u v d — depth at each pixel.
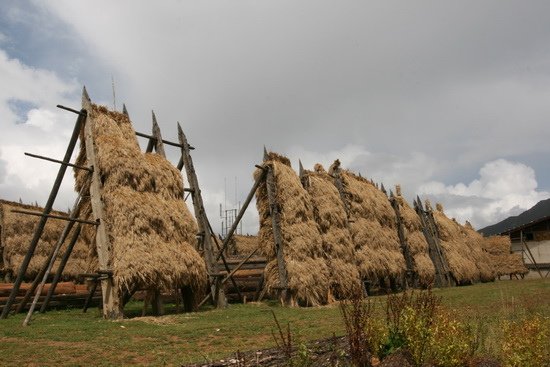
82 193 15.61
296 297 18.38
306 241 19.08
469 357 6.33
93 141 15.70
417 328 5.99
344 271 20.72
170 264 14.66
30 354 8.47
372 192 29.67
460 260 37.88
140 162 15.88
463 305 14.75
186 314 14.92
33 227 26.64
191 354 8.30
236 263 24.86
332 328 10.87
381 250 26.41
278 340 9.39
